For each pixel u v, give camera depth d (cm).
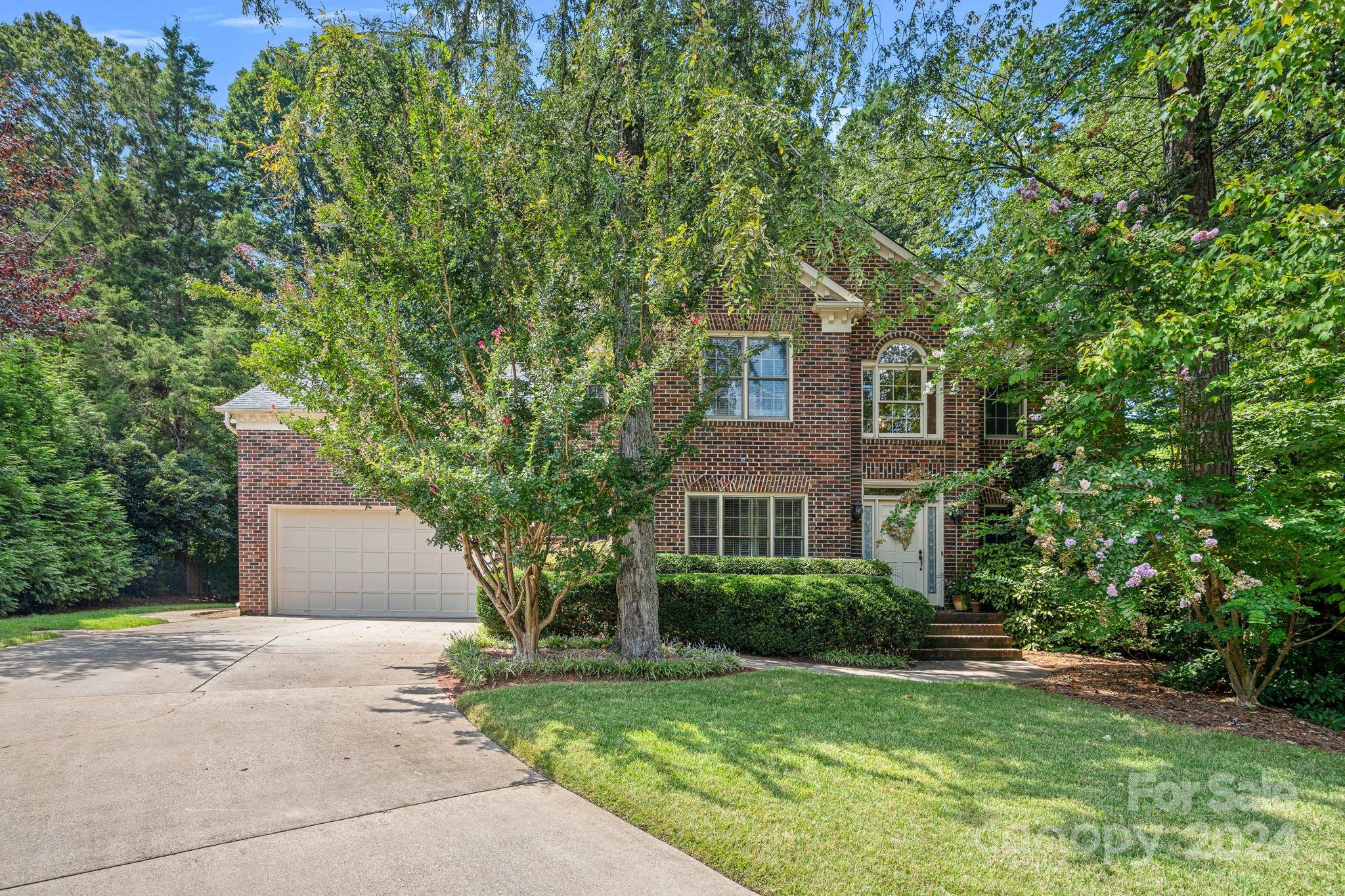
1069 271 798
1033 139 1043
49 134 2639
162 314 2486
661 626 1108
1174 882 365
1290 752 600
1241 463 853
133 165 2736
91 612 1518
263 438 1463
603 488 818
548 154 869
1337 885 366
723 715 641
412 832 421
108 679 774
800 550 1357
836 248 1417
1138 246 750
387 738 590
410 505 802
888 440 1452
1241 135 916
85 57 2780
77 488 1630
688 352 841
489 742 591
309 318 797
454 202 816
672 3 884
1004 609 1291
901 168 1129
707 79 838
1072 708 732
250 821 429
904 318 1094
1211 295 687
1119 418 854
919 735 602
